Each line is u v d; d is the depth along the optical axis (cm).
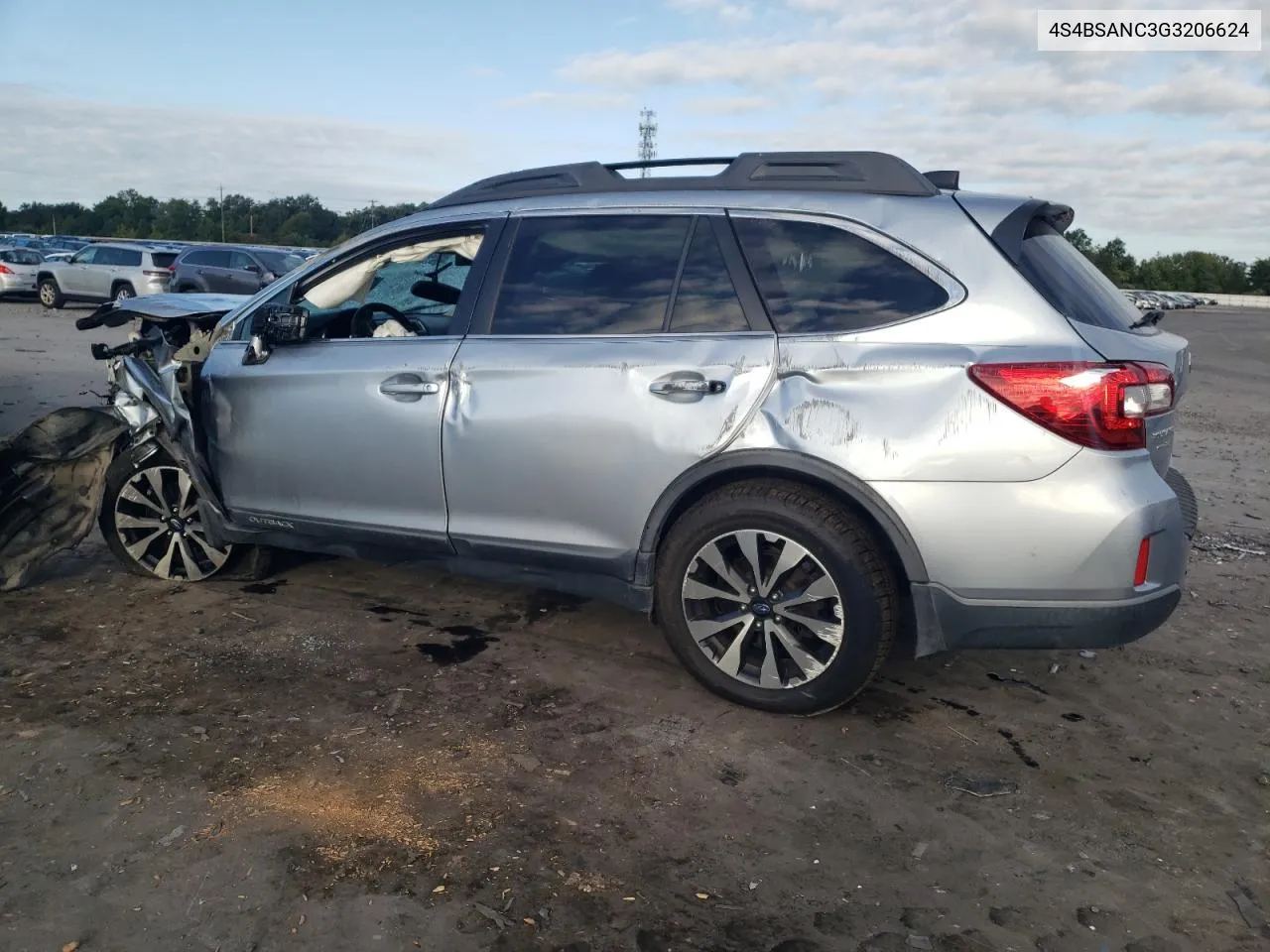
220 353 442
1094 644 313
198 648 403
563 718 351
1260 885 270
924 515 313
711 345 344
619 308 365
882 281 330
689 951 238
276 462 424
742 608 349
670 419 344
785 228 347
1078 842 287
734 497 340
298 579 488
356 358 404
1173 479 344
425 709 355
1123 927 251
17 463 441
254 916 244
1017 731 353
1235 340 3291
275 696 362
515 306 382
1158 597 312
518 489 372
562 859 271
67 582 476
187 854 268
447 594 472
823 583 331
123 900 248
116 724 338
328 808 291
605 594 372
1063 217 373
